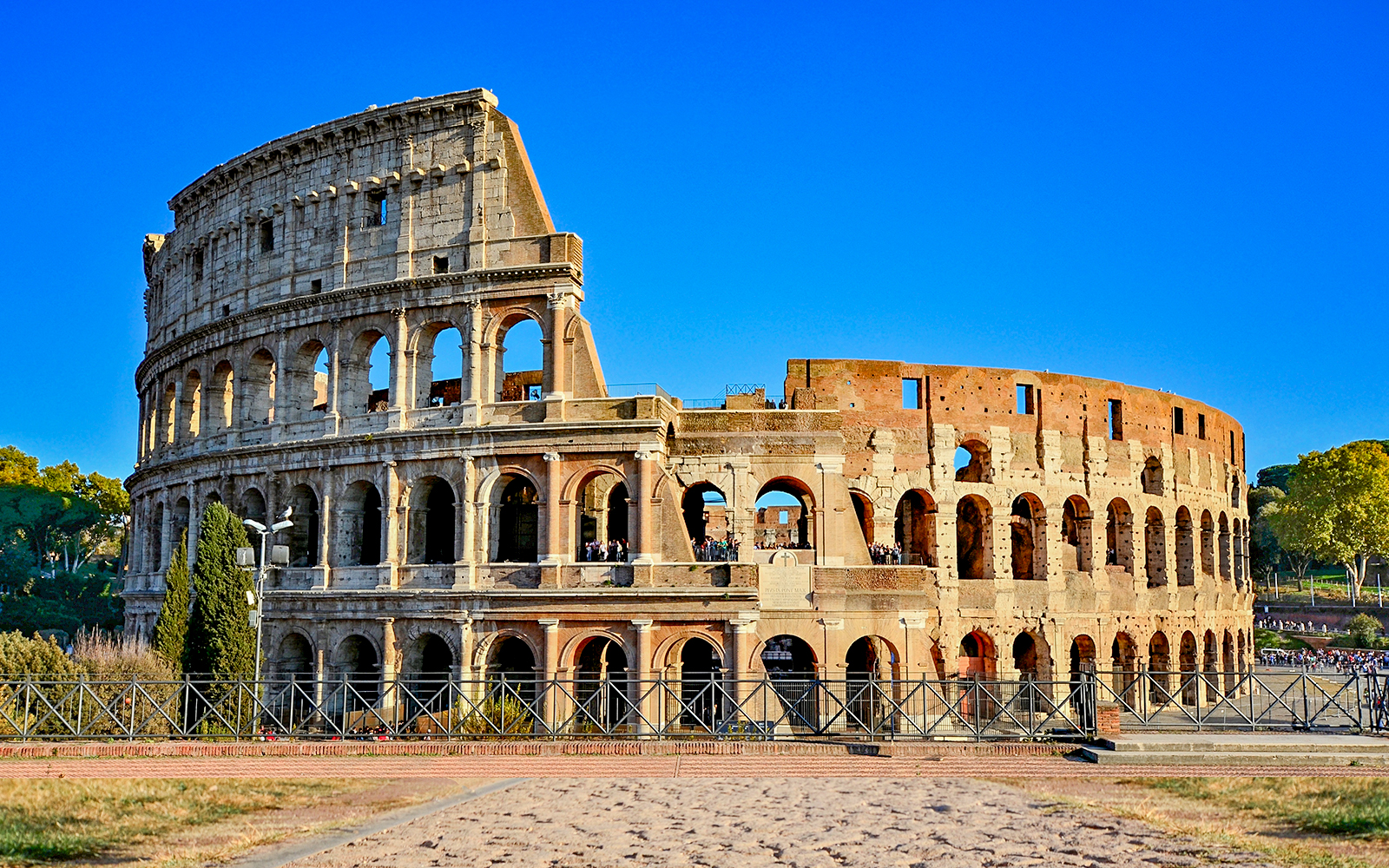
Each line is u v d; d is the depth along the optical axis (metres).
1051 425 93.19
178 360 95.12
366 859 34.06
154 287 104.75
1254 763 49.09
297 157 86.50
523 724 68.19
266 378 89.19
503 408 77.38
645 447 73.69
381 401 90.75
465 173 80.31
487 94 79.94
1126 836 36.19
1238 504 117.25
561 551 74.81
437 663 82.75
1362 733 54.97
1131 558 96.94
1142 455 98.69
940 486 88.56
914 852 34.47
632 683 71.94
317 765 50.69
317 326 84.06
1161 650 100.12
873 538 86.81
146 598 95.62
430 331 81.06
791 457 78.00
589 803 42.53
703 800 42.84
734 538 77.19
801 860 33.59
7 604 139.00
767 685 60.31
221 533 70.31
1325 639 154.38
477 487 76.69
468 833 37.41
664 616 72.62
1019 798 42.75
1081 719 56.94
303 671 82.00
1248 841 35.25
